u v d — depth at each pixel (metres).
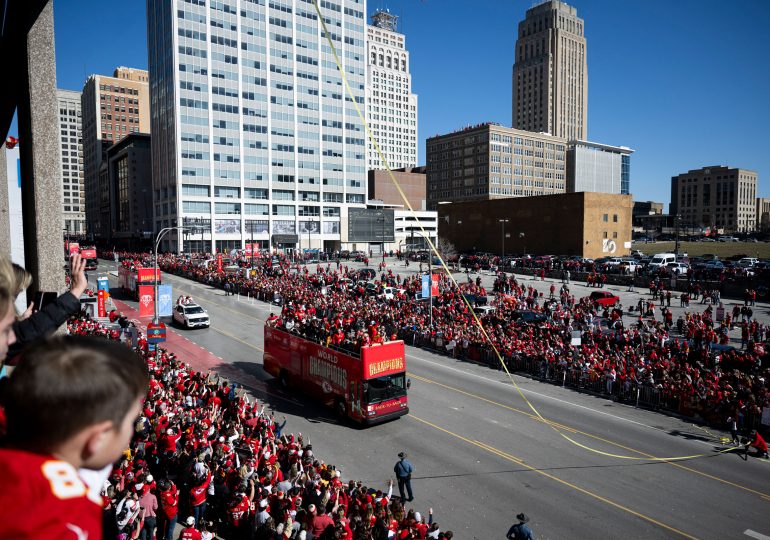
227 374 31.02
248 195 115.81
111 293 63.41
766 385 24.95
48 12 6.95
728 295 55.72
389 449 20.61
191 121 108.00
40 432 1.32
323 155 125.75
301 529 12.25
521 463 19.33
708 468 18.95
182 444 16.16
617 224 94.38
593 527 15.02
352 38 128.75
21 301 6.88
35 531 1.12
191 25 106.25
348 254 108.00
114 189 168.62
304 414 24.55
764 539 14.44
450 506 16.28
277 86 117.75
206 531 11.92
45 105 6.92
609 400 26.94
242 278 65.50
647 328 38.34
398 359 23.05
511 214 102.88
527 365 31.89
